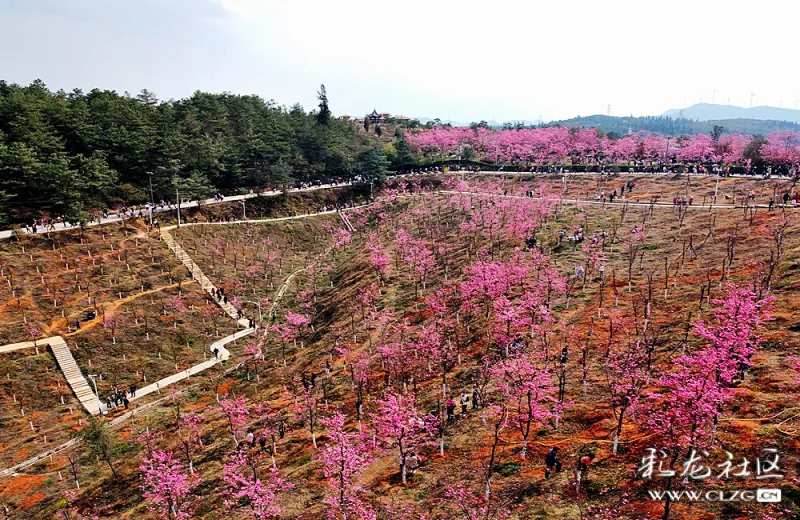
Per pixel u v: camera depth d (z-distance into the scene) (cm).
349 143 15800
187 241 9300
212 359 6819
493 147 16350
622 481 2595
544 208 8206
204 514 3469
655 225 7069
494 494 2759
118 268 7981
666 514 2227
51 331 6531
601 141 16138
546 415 3116
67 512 3872
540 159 15175
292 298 8544
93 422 4691
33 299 6862
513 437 3262
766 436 2572
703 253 5566
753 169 11188
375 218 12006
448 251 7975
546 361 3697
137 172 10462
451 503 2786
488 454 3144
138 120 10394
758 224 6059
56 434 5259
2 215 7869
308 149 14525
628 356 3562
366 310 6575
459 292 6025
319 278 9238
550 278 5253
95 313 7000
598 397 3409
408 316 6081
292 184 12838
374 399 4388
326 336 6419
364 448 3416
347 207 12900
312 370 5556
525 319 4444
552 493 2642
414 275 7319
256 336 7400
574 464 2838
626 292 5025
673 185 10350
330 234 11538
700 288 4678
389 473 3309
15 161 8256
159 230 9212
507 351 4294
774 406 2780
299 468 3672
